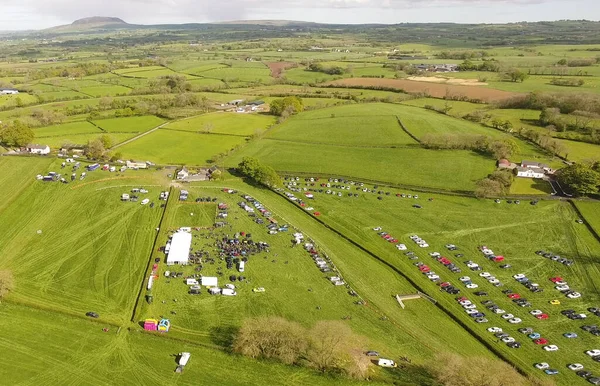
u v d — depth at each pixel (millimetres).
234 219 152500
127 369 87250
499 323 105062
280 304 109188
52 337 94938
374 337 98812
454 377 80250
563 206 163125
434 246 139250
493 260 131250
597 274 124250
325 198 173375
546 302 112875
